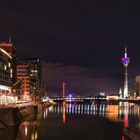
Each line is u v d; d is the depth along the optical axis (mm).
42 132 144500
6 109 146250
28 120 191500
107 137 136250
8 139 118125
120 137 135250
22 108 186125
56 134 141625
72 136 137875
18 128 150250
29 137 125812
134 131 128125
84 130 158625
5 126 144625
